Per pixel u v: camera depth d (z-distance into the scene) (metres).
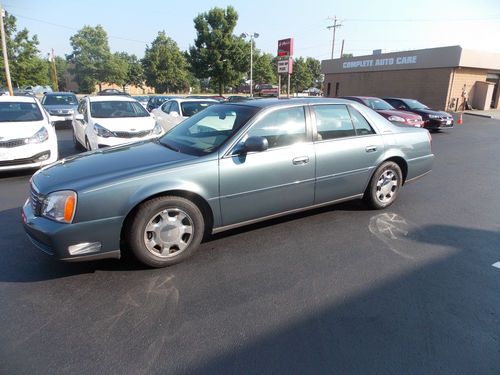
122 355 2.32
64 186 3.05
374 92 30.77
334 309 2.81
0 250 3.76
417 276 3.30
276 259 3.61
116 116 8.59
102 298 2.94
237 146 3.64
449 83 24.84
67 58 85.31
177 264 3.49
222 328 2.59
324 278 3.26
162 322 2.65
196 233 3.49
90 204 3.00
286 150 3.90
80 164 3.54
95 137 7.81
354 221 4.60
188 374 2.18
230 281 3.21
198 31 35.44
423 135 5.19
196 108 10.45
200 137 3.97
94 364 2.25
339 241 4.02
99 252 3.12
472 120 20.53
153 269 3.39
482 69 26.19
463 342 2.45
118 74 76.06
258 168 3.71
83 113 9.17
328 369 2.21
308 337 2.50
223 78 36.72
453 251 3.80
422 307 2.83
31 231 3.10
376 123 4.73
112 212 3.08
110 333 2.53
